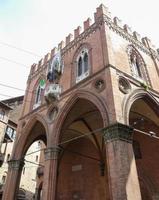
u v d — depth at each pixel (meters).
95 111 20.88
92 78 17.50
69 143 27.41
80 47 21.78
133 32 23.67
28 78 29.47
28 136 23.14
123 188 11.09
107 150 12.96
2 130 34.88
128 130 13.48
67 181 25.42
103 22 20.16
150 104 18.50
